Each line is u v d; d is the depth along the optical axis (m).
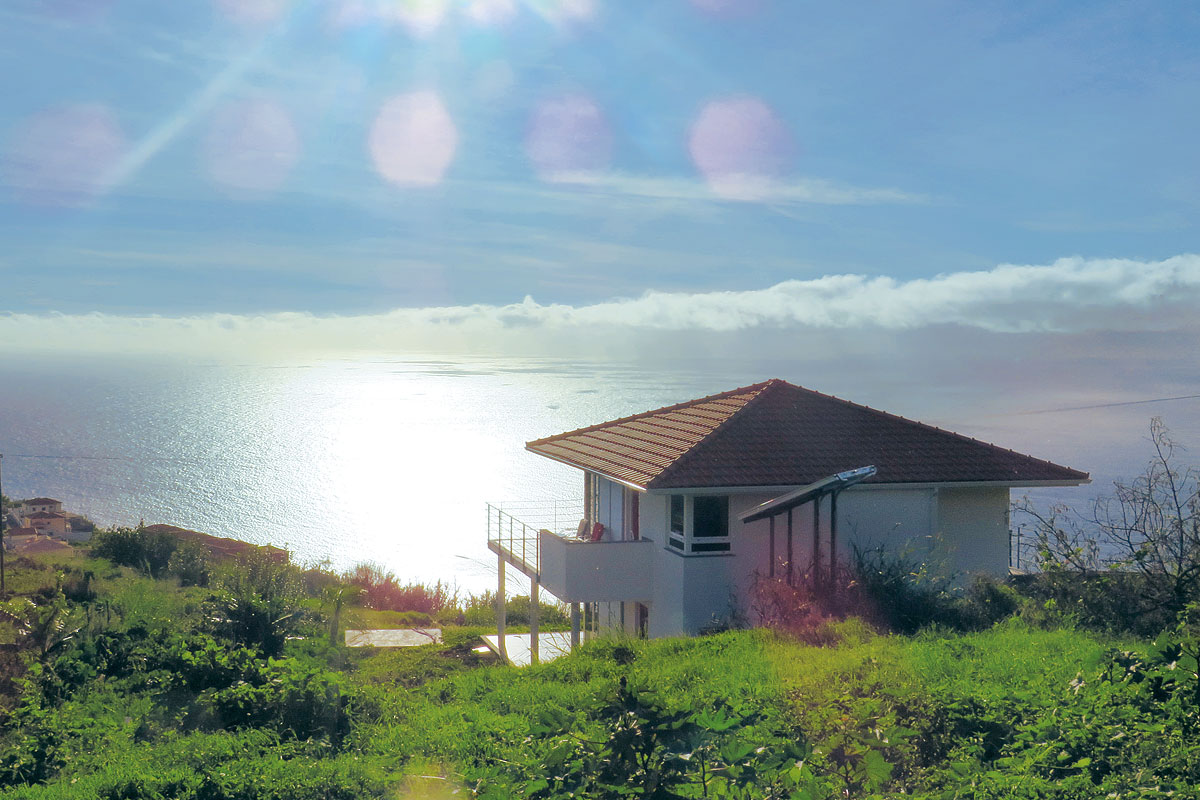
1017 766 7.63
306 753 10.45
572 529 26.00
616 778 5.50
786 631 15.03
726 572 19.66
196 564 31.50
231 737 10.95
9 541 57.31
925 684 10.03
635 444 23.16
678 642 15.25
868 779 6.54
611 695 5.82
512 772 6.72
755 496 19.95
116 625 18.23
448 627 27.31
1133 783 7.01
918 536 20.61
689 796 5.61
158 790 8.91
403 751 10.13
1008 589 17.16
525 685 13.05
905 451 21.55
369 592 33.88
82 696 13.93
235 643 15.22
